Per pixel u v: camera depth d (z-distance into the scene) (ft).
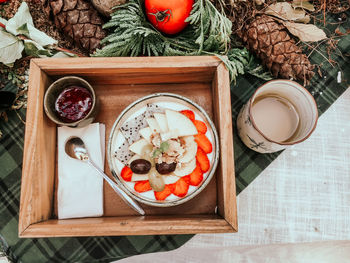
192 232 1.39
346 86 1.81
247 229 1.72
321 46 1.84
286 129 1.66
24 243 1.66
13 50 1.72
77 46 1.80
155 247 1.69
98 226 1.40
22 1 1.84
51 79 1.58
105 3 1.58
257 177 1.74
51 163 1.59
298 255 1.72
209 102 1.68
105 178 1.57
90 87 1.53
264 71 1.82
